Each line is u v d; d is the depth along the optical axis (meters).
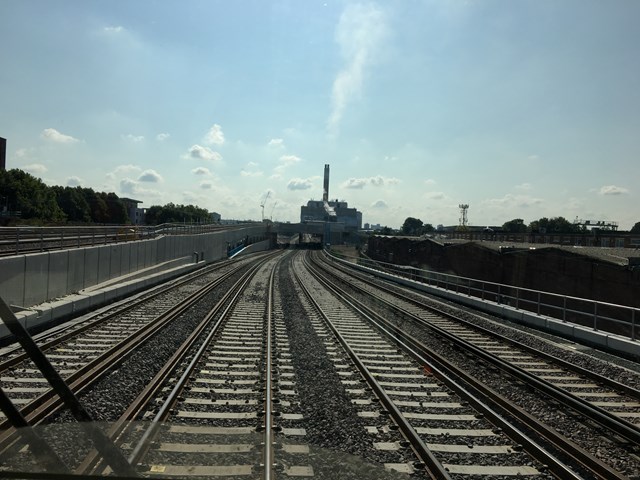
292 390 9.36
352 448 6.58
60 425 6.84
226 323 17.42
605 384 10.81
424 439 7.01
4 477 5.05
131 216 140.25
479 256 31.31
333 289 32.03
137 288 27.36
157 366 10.81
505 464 6.26
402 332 16.58
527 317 19.56
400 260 50.09
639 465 6.53
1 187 67.25
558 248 24.05
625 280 19.44
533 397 9.61
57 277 19.27
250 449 6.32
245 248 94.44
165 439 6.57
